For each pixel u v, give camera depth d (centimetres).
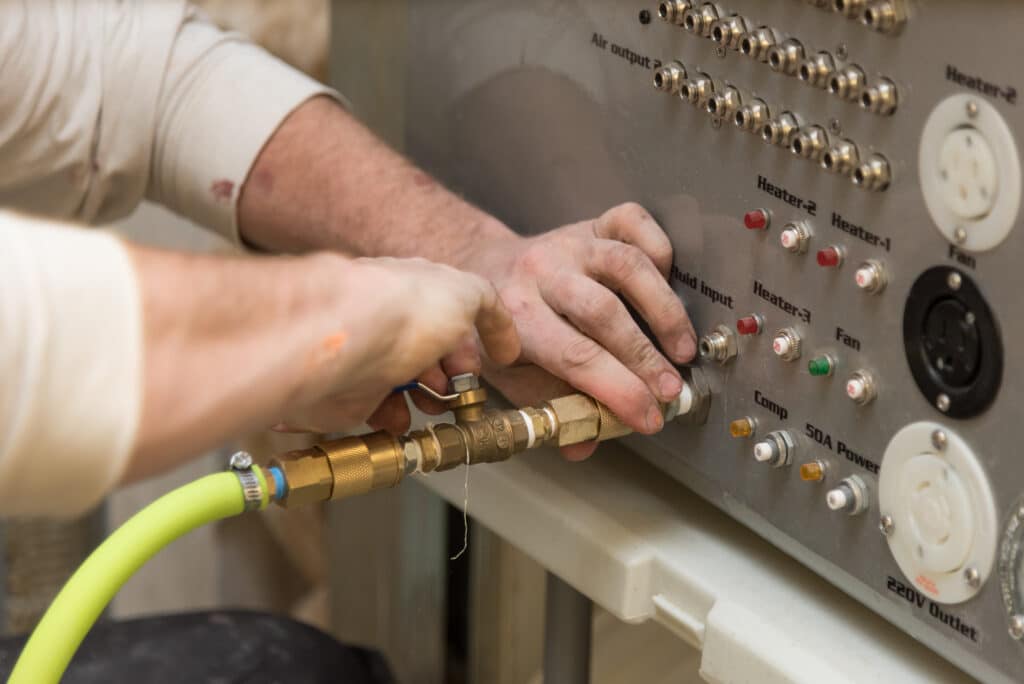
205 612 90
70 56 83
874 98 52
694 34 61
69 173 87
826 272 57
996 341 50
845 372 57
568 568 71
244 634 87
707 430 67
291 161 84
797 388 60
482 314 58
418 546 110
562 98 72
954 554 53
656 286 65
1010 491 50
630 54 66
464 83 81
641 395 63
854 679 58
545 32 72
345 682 86
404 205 79
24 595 154
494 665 110
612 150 69
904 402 55
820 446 59
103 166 87
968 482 52
